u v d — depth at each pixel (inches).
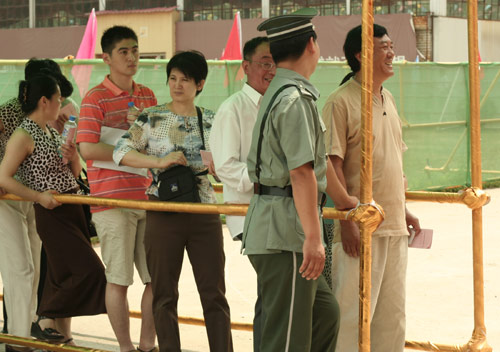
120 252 276.8
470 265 464.4
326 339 214.5
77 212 286.0
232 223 245.9
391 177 234.4
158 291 253.3
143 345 287.6
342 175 231.5
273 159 196.1
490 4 1765.5
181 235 249.8
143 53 1775.3
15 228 291.4
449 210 677.3
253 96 239.9
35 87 282.5
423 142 759.1
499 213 657.6
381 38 233.5
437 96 771.4
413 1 1670.8
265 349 202.7
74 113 321.7
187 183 251.1
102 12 1772.9
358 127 231.8
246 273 451.5
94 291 283.4
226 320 254.2
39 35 1822.1
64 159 285.1
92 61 523.5
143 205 242.8
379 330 244.5
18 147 275.9
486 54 1784.0
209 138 243.1
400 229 236.5
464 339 326.6
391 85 732.7
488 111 846.5
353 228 228.8
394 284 240.4
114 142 282.5
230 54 776.9
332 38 1641.2
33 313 305.0
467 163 800.9
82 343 323.9
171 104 262.5
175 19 1761.8
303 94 193.5
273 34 200.2
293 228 196.1
